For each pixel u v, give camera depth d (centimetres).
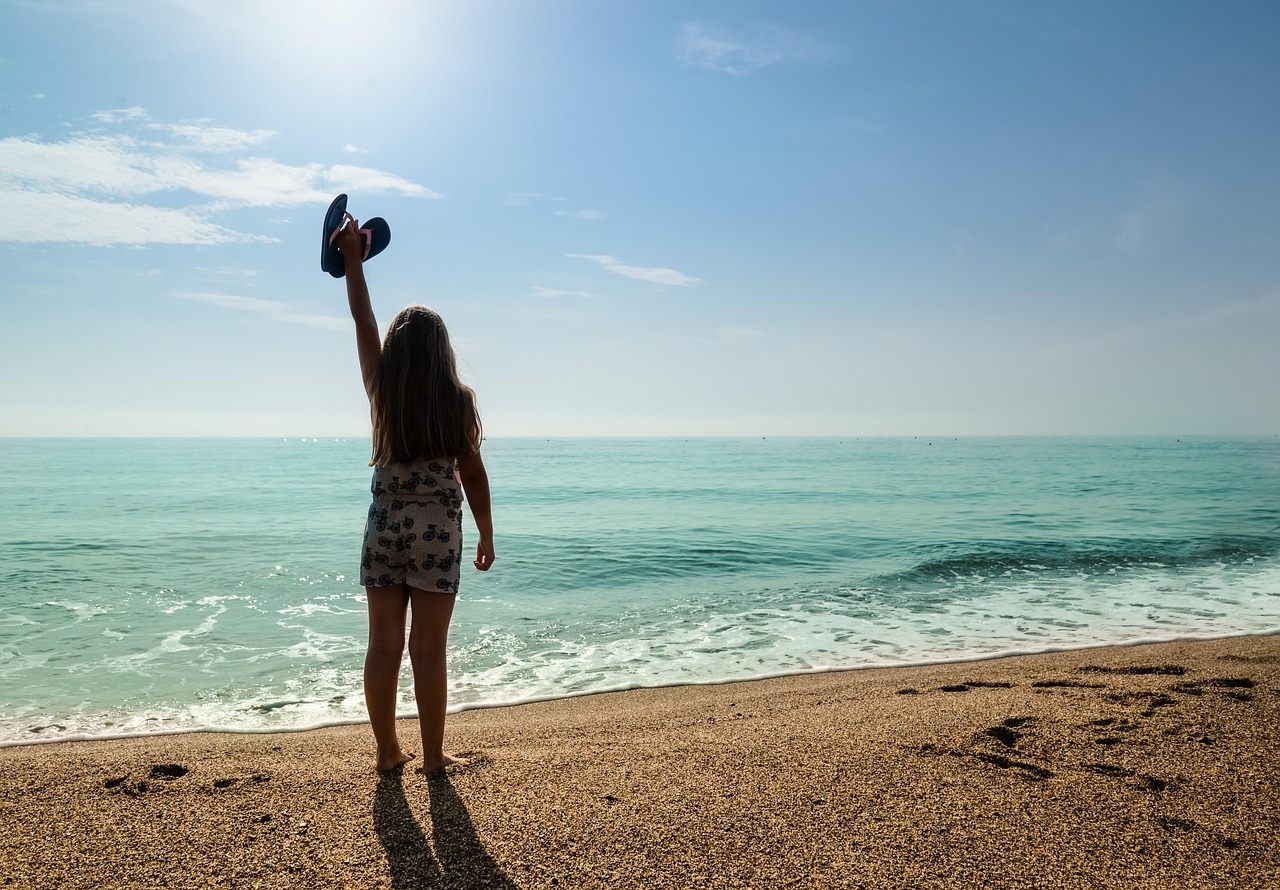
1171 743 342
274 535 1585
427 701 295
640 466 5709
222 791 288
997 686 520
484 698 605
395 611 294
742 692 598
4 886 217
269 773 308
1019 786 294
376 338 304
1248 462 6206
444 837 247
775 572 1216
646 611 934
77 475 4066
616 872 227
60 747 461
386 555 285
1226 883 227
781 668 688
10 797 284
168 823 259
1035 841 250
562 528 1759
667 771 309
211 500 2466
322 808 271
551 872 227
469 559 1334
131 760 338
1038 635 804
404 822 258
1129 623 857
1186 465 5647
